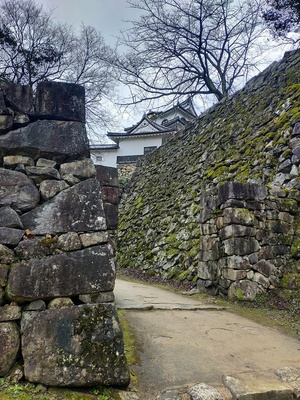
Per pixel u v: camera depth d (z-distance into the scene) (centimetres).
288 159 599
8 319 206
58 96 256
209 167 859
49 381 198
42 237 226
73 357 203
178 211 891
